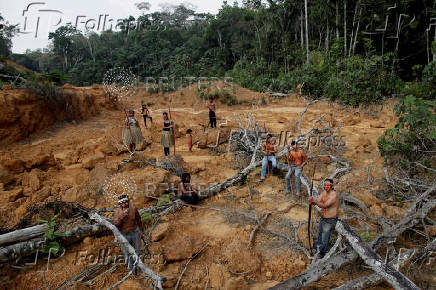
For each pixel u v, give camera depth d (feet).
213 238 18.19
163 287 14.19
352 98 62.75
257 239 18.10
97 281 14.53
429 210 18.21
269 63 142.82
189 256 16.37
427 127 26.50
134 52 202.80
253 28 162.20
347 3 92.89
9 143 39.45
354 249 13.94
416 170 25.49
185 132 47.01
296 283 12.67
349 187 23.97
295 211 21.65
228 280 13.92
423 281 14.08
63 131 48.37
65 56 239.91
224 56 188.65
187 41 227.81
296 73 90.17
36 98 47.37
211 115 47.57
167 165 27.53
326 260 14.73
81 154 34.53
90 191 23.35
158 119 62.44
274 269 15.44
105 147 34.88
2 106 39.50
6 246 15.30
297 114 60.18
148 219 19.81
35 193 23.26
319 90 76.79
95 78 206.08
